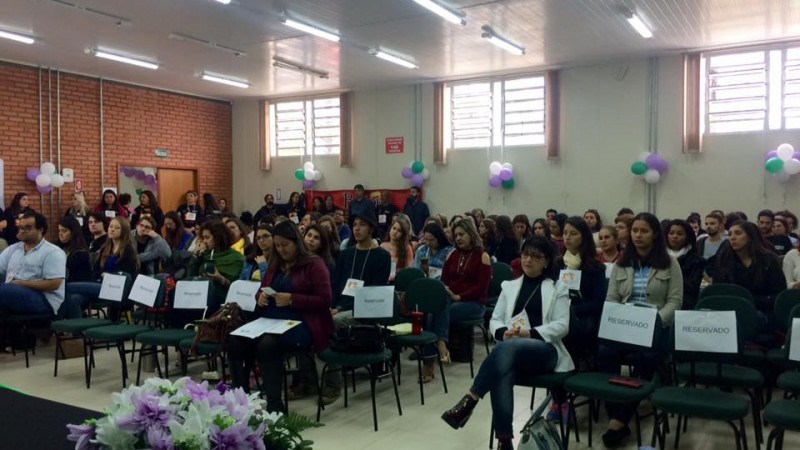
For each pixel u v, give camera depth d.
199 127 11.18
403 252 5.31
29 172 8.70
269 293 3.49
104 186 9.67
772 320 3.80
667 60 8.14
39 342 5.66
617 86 8.47
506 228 6.46
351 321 4.22
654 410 2.97
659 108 8.21
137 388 1.39
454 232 4.88
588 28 6.95
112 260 5.46
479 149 9.55
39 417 1.71
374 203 9.97
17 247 5.15
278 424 1.45
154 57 8.37
